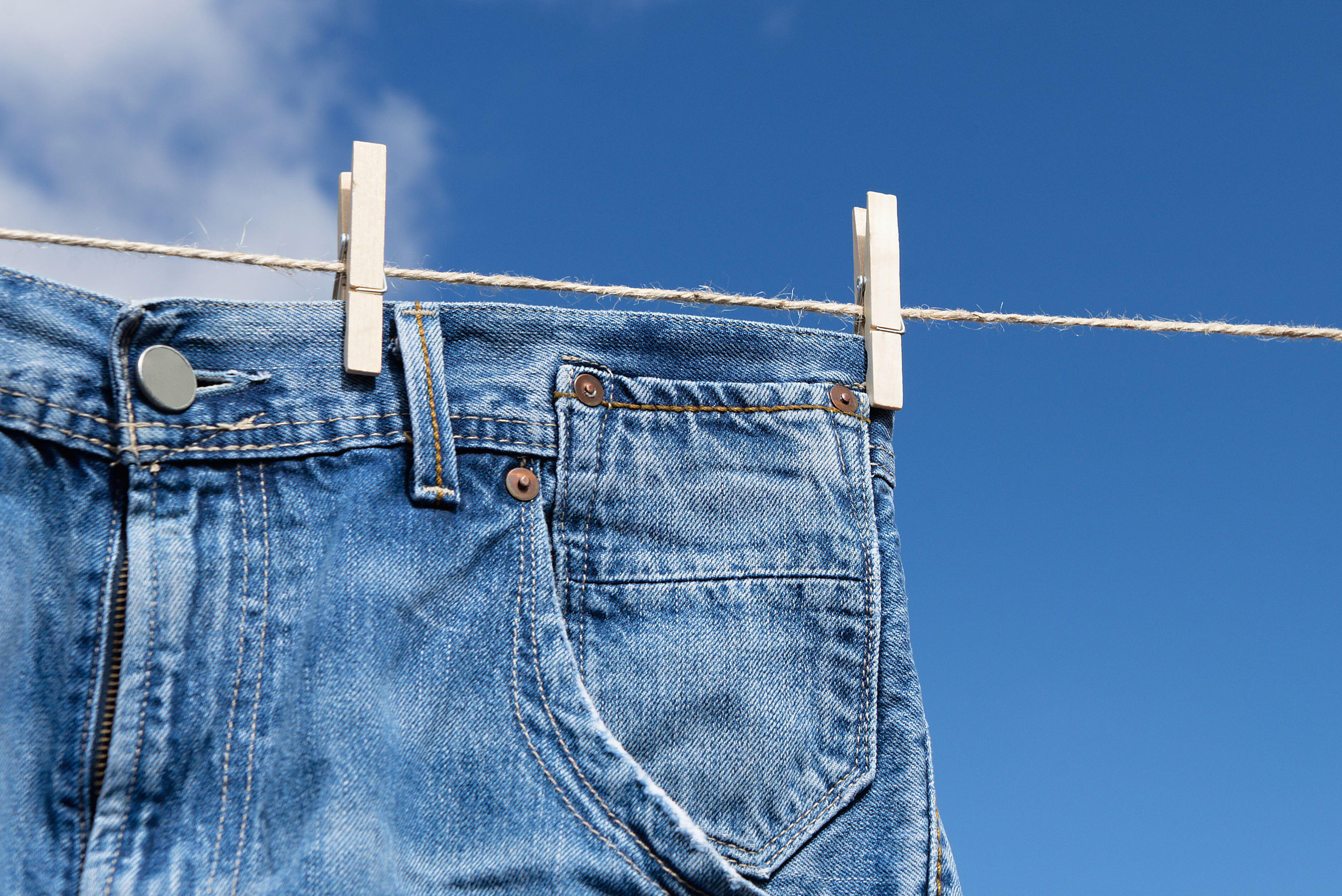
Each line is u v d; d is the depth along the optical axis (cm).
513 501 101
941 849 105
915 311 123
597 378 107
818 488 113
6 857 78
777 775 103
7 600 82
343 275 104
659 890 91
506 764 93
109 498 89
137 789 83
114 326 90
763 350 116
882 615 112
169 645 86
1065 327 129
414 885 87
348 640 91
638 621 102
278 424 94
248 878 83
